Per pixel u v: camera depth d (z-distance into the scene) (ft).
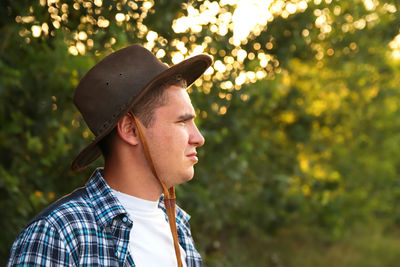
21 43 7.62
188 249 4.29
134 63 3.72
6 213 8.88
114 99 3.61
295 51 16.25
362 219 23.43
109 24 7.62
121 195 3.69
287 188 17.89
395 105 23.06
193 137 3.78
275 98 16.05
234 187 15.35
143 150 3.68
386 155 24.41
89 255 3.32
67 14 7.38
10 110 9.27
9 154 9.29
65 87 9.18
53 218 3.30
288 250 21.65
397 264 22.21
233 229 19.43
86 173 9.52
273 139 19.12
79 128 9.91
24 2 7.02
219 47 10.82
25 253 3.18
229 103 12.84
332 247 22.91
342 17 17.76
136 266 3.52
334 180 19.49
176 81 3.75
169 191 3.85
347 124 21.72
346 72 20.43
